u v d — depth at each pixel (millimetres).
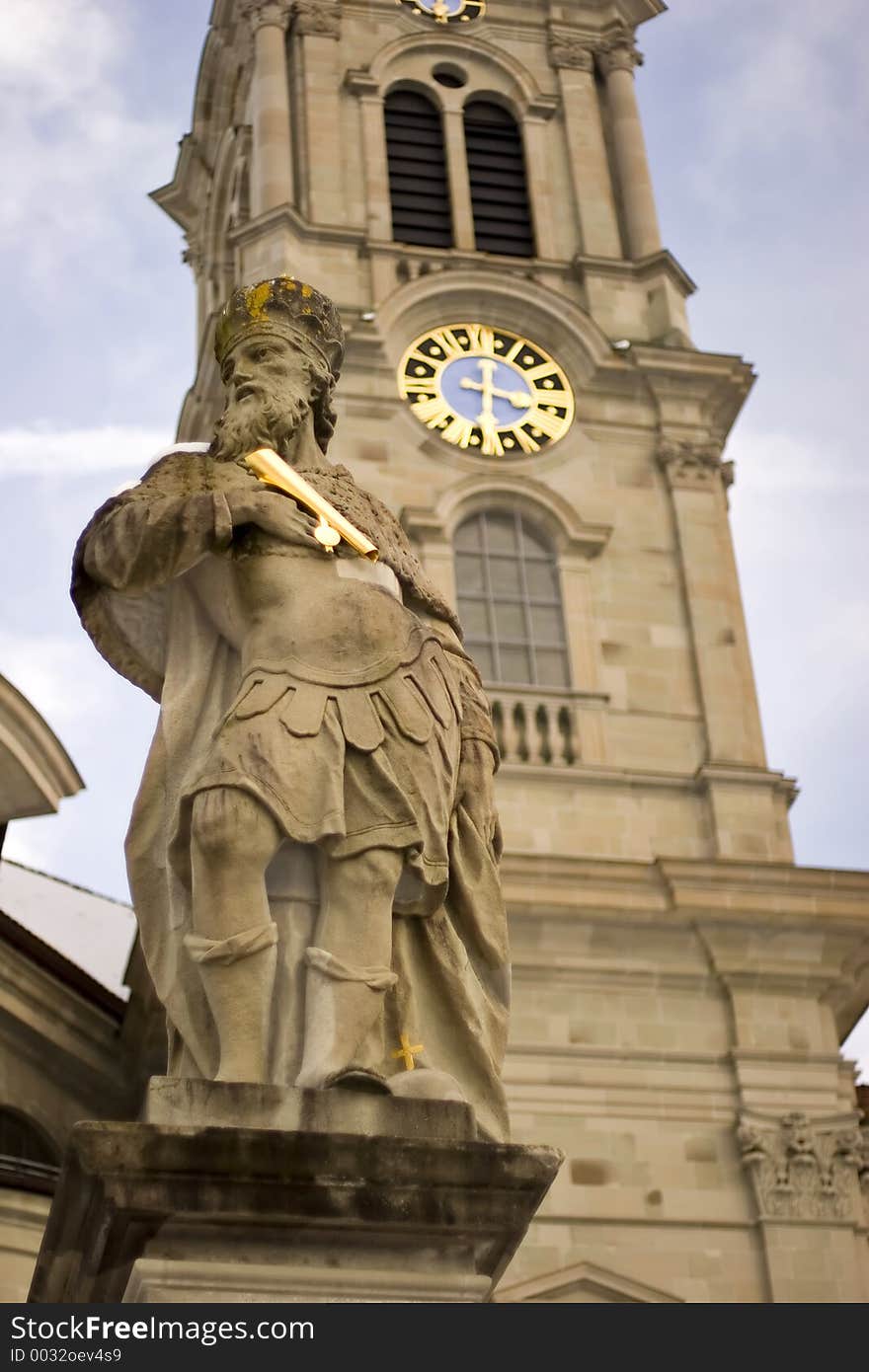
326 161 49094
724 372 47031
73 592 6656
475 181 50125
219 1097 5645
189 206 56188
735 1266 35188
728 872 38562
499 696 41812
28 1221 24812
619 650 43156
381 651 6484
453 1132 5727
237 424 7000
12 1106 33750
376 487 44062
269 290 7273
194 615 6633
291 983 6098
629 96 51938
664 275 48594
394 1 52281
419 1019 6223
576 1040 37156
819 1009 38188
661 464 46000
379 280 46906
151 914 6281
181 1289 5371
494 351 46312
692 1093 36938
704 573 44500
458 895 6473
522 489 44562
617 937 38094
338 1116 5676
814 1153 36281
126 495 6617
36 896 44781
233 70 54812
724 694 42875
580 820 40562
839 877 38844
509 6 53156
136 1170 5355
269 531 6590
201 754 6387
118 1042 35281
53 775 25234
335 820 6148
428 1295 5492
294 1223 5457
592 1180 35781
